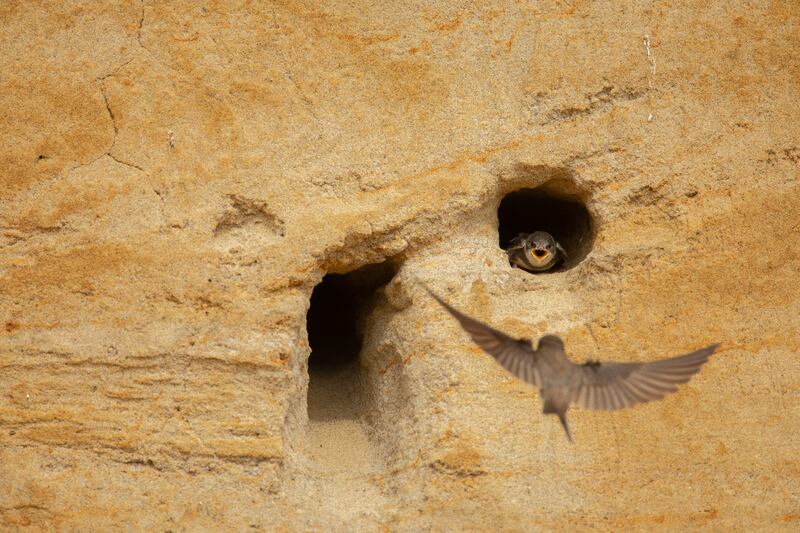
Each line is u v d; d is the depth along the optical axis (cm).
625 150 1126
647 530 991
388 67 1145
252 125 1123
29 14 1155
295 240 1087
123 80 1132
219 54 1143
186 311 1056
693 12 1167
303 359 1082
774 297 1072
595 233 1136
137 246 1076
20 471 996
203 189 1100
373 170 1116
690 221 1098
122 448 1011
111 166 1105
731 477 1010
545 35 1159
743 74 1148
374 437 1119
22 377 1028
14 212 1087
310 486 1042
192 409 1026
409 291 1101
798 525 995
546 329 1069
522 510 999
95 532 982
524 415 1037
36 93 1127
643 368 638
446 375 1059
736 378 1043
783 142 1128
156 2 1159
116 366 1033
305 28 1154
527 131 1132
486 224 1135
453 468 1019
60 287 1061
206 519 995
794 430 1027
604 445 1020
